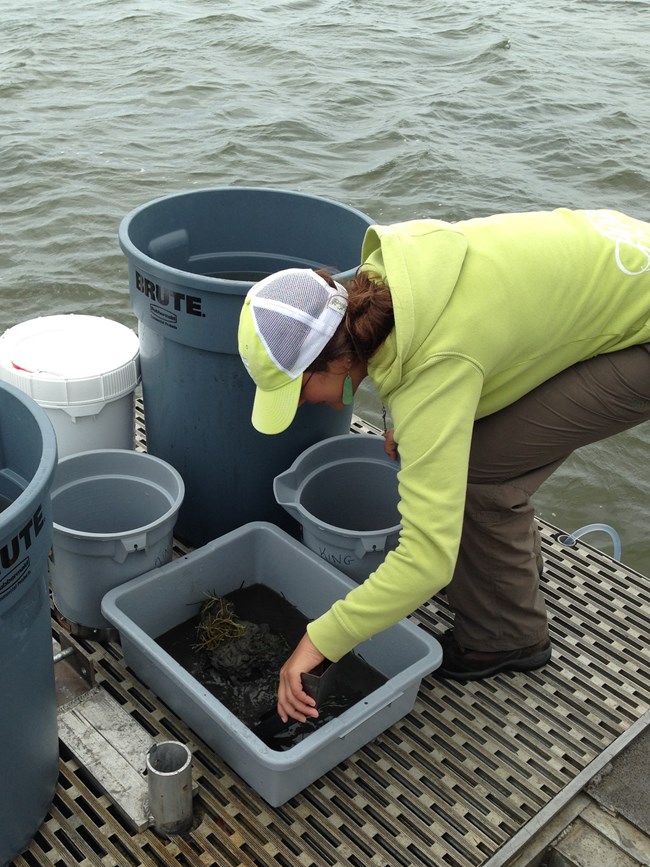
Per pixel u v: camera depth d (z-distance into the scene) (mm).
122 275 4992
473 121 7480
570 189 6398
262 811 1852
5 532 1349
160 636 2260
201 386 2295
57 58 8422
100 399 2396
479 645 2162
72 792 1849
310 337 1544
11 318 4582
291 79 8211
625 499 3965
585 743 2066
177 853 1753
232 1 10766
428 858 1787
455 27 10250
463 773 1967
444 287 1546
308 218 2586
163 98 7559
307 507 2455
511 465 1938
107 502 2352
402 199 6074
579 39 10125
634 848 1867
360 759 1982
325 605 2289
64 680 2102
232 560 2342
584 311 1715
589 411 1854
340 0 11117
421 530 1562
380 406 4266
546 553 2682
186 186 6023
